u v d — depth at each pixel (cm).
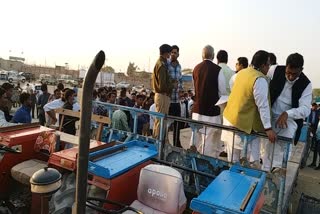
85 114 124
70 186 298
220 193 237
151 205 284
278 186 350
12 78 5362
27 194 360
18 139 369
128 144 362
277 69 408
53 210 286
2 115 542
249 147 376
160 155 451
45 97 1011
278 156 385
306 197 445
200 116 486
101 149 334
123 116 540
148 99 875
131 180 301
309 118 1062
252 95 361
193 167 421
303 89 384
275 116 401
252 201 224
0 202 358
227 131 405
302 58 371
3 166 357
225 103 438
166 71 532
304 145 832
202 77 479
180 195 279
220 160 397
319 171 789
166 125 448
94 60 117
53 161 304
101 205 268
